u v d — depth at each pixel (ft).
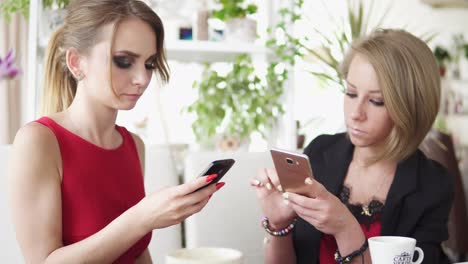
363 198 5.09
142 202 3.46
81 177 3.95
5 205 5.04
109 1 3.73
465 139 18.07
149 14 3.81
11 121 9.68
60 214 3.80
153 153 5.82
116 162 4.24
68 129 4.00
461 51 18.45
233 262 2.88
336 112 14.56
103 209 4.06
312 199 4.00
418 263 3.54
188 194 3.36
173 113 10.72
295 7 7.97
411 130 4.85
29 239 3.64
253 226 5.77
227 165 3.43
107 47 3.68
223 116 8.33
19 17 9.54
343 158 5.27
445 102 18.02
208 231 5.64
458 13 18.49
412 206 4.87
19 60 9.62
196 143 8.42
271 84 7.94
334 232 4.13
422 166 5.13
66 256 3.52
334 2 14.35
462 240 9.52
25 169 3.66
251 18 7.47
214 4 7.75
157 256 5.57
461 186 9.44
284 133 7.85
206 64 8.63
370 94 4.77
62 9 6.65
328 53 8.06
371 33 5.08
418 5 17.81
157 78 4.13
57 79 4.20
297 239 5.00
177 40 7.08
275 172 4.42
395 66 4.68
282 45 7.41
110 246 3.49
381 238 3.36
